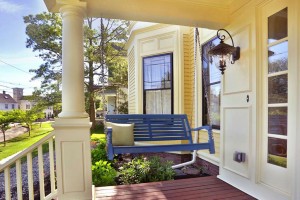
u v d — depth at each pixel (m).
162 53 5.26
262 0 2.42
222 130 3.13
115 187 2.82
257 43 2.50
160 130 3.81
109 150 2.88
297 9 2.00
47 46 11.05
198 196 2.53
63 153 2.20
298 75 1.97
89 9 2.50
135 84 5.75
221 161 3.16
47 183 4.38
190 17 2.82
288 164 2.06
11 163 2.08
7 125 9.59
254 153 2.49
